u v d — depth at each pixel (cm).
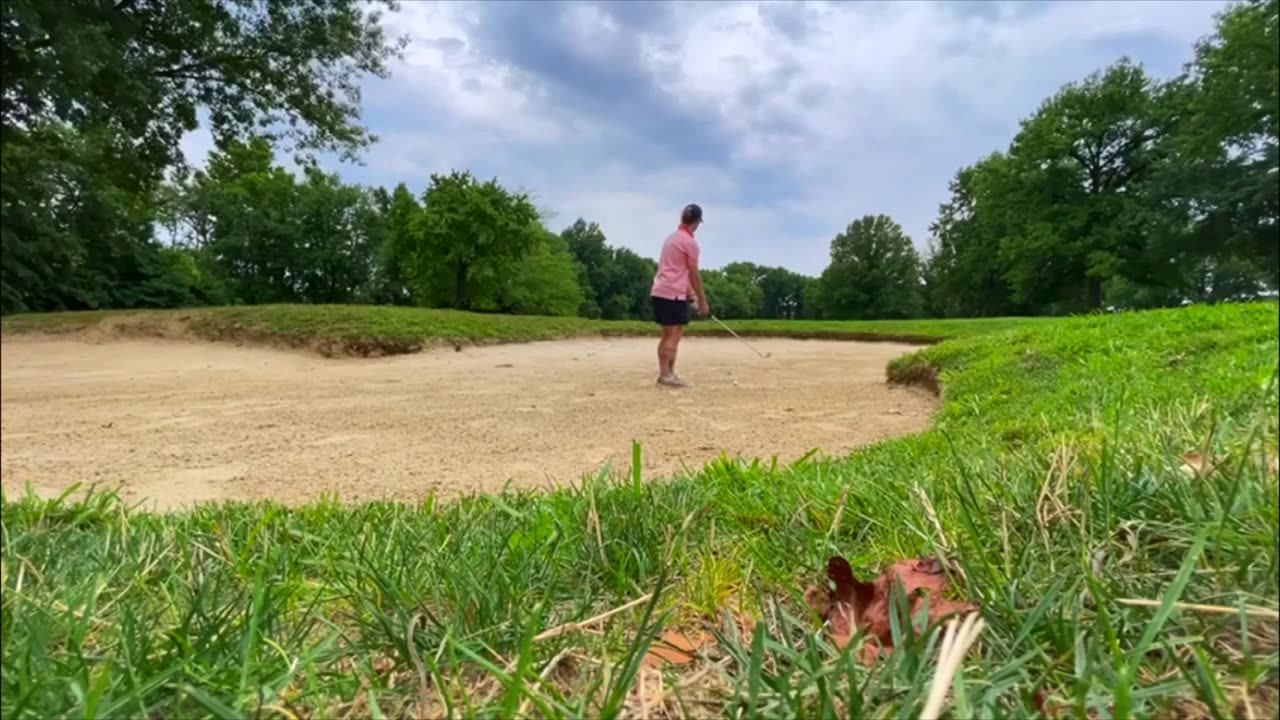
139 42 1414
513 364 841
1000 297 4266
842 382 655
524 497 208
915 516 136
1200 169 3081
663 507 172
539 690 86
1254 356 336
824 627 99
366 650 98
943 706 78
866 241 5816
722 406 512
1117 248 3338
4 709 74
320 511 201
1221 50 3053
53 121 1565
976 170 4269
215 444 386
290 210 4100
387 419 464
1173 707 76
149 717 80
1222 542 101
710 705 84
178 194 3231
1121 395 287
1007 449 234
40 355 933
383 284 4322
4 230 1952
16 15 1089
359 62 1745
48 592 110
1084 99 3553
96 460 350
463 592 114
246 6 1553
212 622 99
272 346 1013
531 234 3194
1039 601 95
